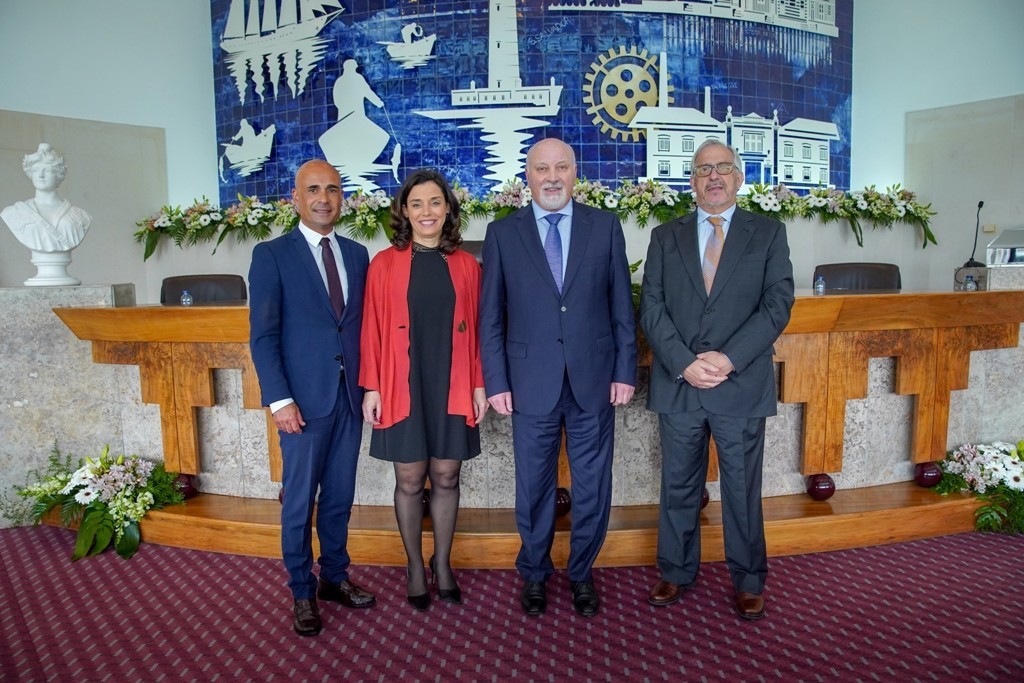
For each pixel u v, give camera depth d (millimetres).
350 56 5984
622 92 5836
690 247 2215
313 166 2123
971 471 2867
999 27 5723
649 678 1817
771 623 2096
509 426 2770
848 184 6574
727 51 5973
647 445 2791
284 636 2068
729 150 2150
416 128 5926
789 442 2850
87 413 3104
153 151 6195
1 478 3100
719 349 2113
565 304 2125
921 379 2844
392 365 2105
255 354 2068
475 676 1843
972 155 5926
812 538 2609
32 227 3119
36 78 5578
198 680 1836
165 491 2865
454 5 5805
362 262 2260
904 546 2672
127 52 6023
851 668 1843
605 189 4984
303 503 2105
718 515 2674
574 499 2219
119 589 2402
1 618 2199
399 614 2199
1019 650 1915
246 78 6336
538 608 2168
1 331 3045
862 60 6480
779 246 2139
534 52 5801
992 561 2518
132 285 3320
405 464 2148
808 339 2695
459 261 2186
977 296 2768
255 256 2105
